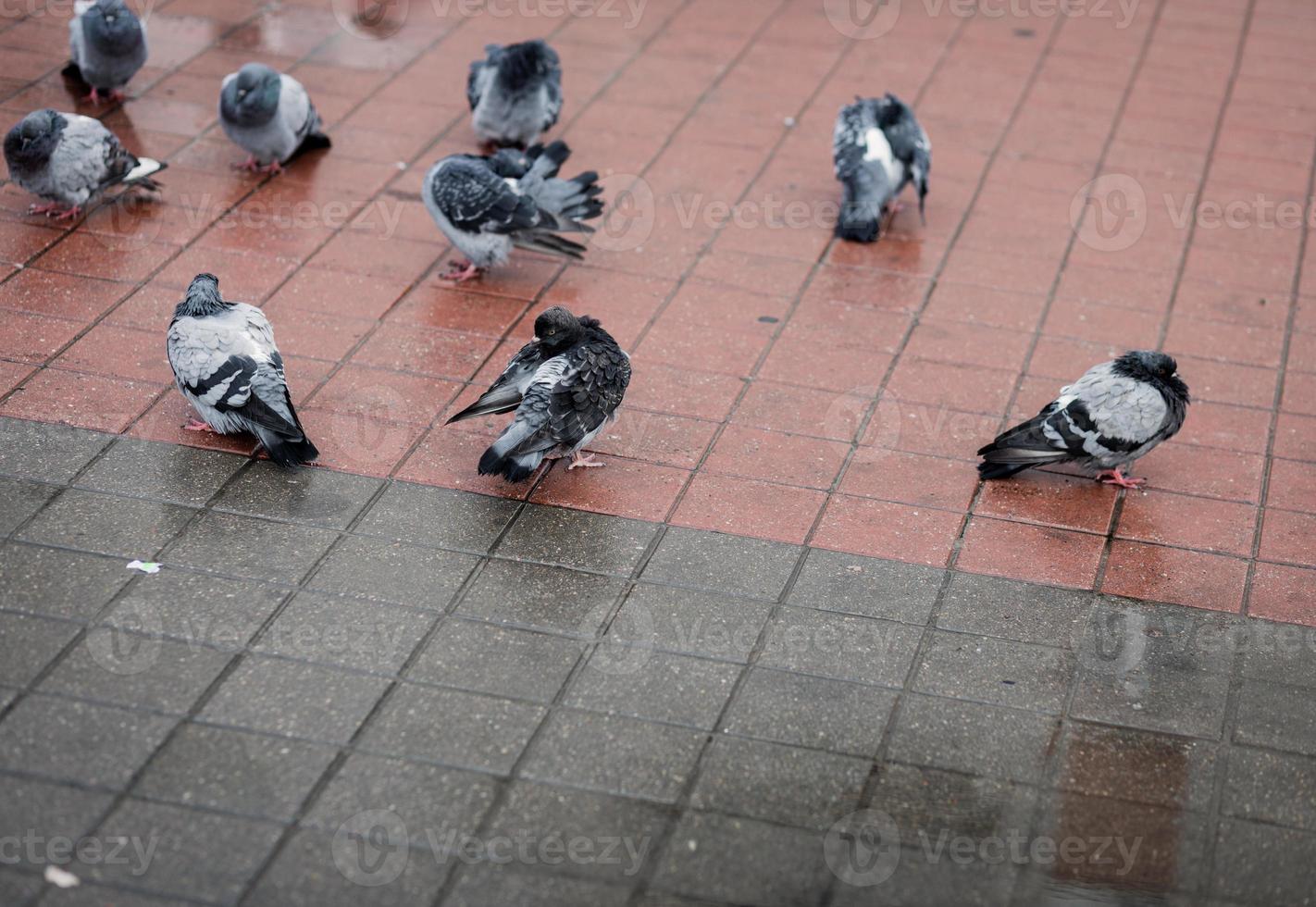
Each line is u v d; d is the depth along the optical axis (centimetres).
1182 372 820
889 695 585
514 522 675
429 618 611
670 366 804
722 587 641
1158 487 725
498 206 835
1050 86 1179
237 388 678
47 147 868
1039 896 497
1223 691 595
